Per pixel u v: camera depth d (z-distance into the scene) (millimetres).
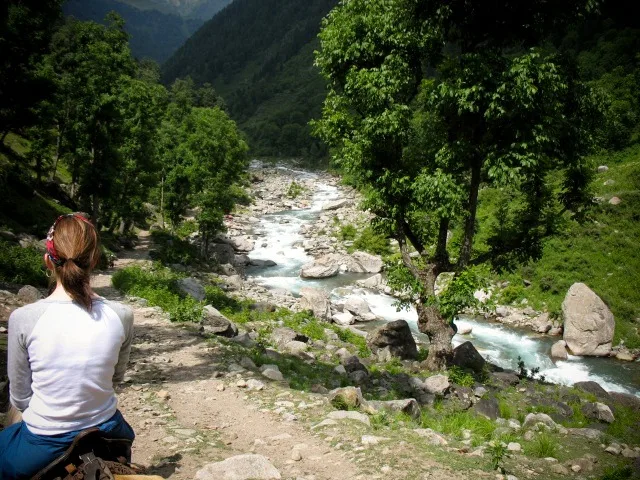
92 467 2352
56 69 40656
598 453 9359
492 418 12375
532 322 29094
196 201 44125
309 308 29250
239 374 10672
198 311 16922
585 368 23156
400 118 14656
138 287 22906
